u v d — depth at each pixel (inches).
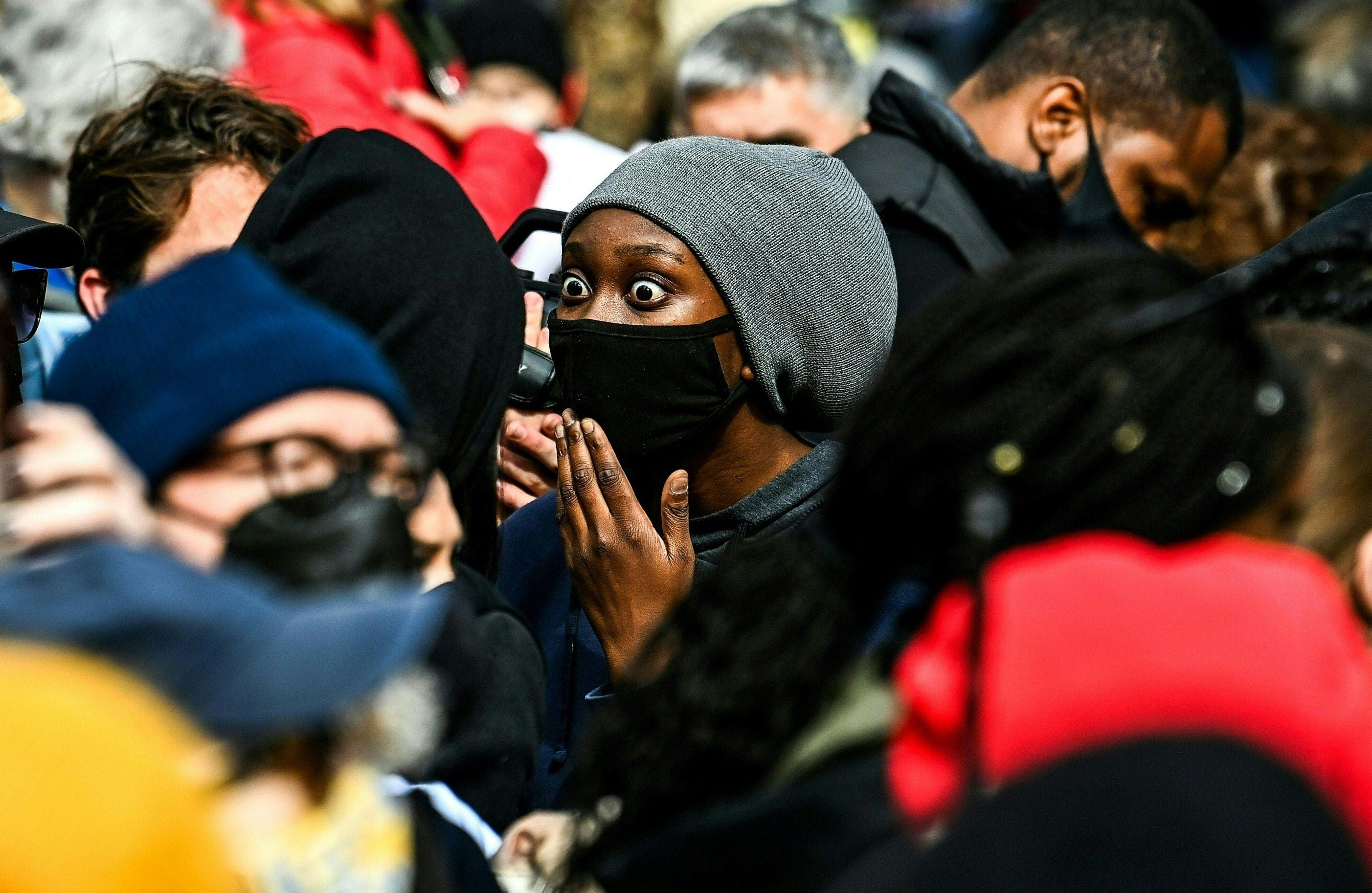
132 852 141.0
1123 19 487.2
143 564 173.6
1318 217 323.9
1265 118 569.9
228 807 178.7
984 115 506.6
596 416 345.4
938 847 160.2
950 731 181.0
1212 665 164.9
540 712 271.1
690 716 209.8
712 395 341.1
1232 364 200.7
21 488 179.8
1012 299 202.4
